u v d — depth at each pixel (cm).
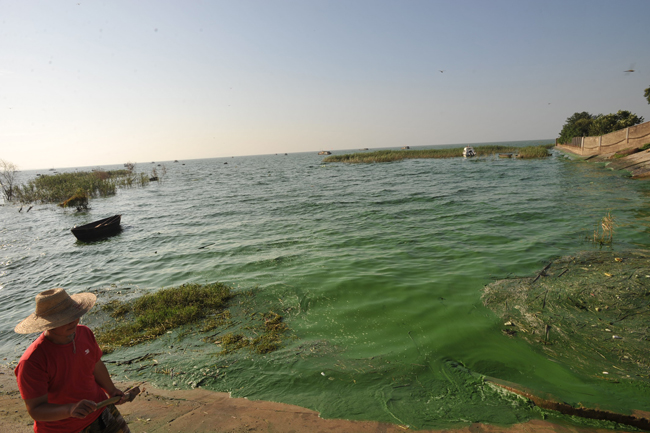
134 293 902
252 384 489
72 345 252
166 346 615
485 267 882
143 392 483
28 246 1593
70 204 2745
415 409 416
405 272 884
